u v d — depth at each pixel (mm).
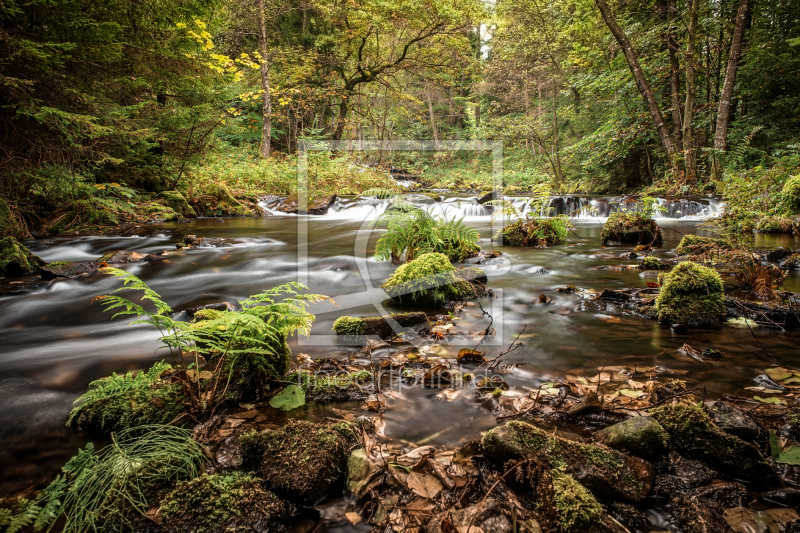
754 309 3195
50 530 1291
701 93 14266
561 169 20656
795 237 6629
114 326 3422
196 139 11266
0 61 5934
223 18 11734
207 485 1382
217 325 2041
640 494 1403
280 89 21688
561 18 17328
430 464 1556
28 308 3855
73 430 1854
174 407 1935
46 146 7059
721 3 12281
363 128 25219
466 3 18469
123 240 7387
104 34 6727
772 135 11656
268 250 6453
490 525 1278
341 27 23547
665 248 6500
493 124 21922
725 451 1540
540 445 1537
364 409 2020
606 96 16219
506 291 4172
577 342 2820
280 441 1577
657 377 2271
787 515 1318
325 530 1325
